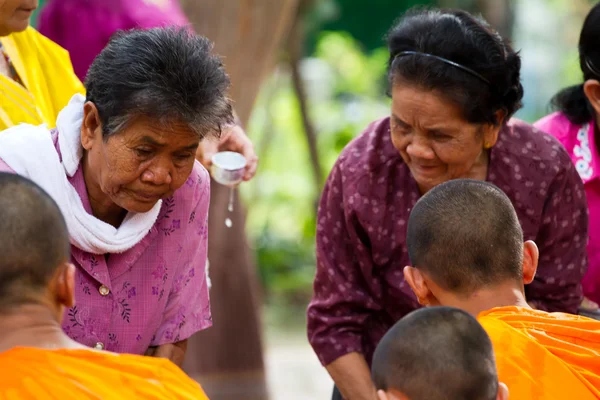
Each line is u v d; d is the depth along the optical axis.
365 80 27.33
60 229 4.83
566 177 7.17
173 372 4.93
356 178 7.14
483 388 4.94
